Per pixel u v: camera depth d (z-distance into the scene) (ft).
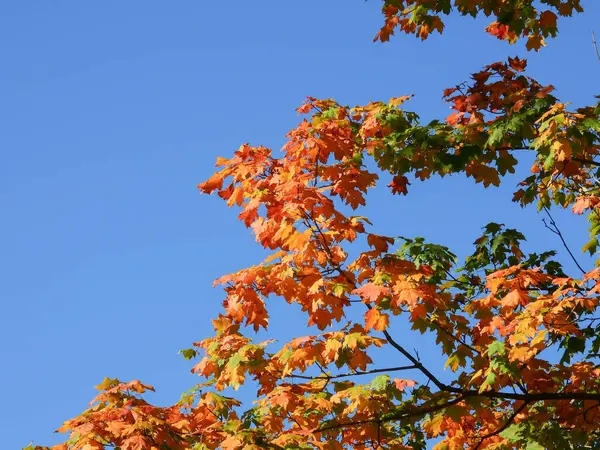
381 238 30.48
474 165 36.35
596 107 33.35
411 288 28.45
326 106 37.37
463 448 33.06
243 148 30.91
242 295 30.04
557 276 32.89
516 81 35.63
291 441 28.50
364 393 28.22
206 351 32.78
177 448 28.12
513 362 29.09
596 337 32.63
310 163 30.99
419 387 31.24
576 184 38.09
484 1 38.55
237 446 27.45
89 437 27.48
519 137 35.40
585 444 30.86
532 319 28.09
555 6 38.04
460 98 36.58
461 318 31.17
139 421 27.40
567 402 31.07
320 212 28.73
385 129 36.24
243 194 31.04
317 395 30.12
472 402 30.60
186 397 32.60
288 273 29.78
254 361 31.40
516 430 31.01
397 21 39.81
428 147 35.29
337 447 29.35
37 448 27.78
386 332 30.42
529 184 38.78
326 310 30.01
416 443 32.58
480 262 35.55
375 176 30.35
